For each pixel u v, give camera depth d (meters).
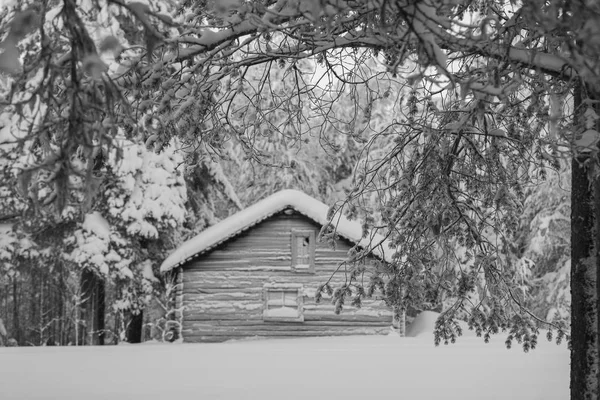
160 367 14.61
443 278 8.72
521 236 28.05
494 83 4.91
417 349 19.09
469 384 11.63
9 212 24.16
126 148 25.28
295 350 19.14
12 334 37.88
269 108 8.05
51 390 11.21
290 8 5.08
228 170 38.25
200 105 6.66
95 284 30.41
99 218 25.88
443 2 4.39
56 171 3.78
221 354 17.84
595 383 6.77
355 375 12.99
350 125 8.21
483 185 8.48
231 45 6.35
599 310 6.51
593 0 4.17
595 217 6.81
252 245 27.45
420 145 8.33
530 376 12.52
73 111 3.79
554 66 5.43
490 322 8.68
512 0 4.46
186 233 31.00
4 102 3.85
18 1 4.54
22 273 28.67
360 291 8.32
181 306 27.41
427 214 8.14
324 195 37.66
